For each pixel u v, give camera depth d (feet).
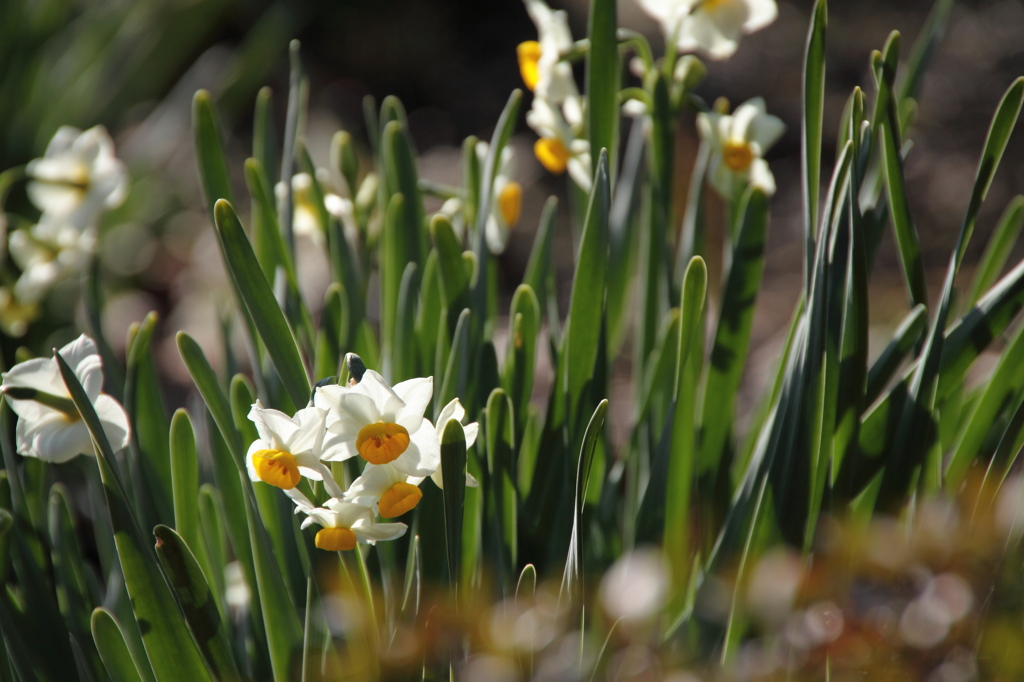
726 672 4.43
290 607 4.51
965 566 4.37
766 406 4.85
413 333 4.75
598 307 4.57
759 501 4.49
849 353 4.47
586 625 4.56
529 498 4.68
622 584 4.42
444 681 4.42
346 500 4.30
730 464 4.74
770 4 4.75
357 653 4.41
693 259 4.47
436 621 4.38
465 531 4.59
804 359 4.46
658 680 4.38
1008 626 4.35
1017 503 4.45
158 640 4.38
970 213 4.49
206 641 4.38
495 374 4.74
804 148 4.57
